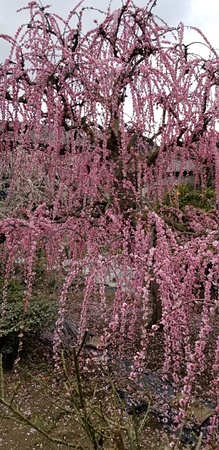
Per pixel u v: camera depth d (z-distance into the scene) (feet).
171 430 8.14
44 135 11.94
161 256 7.41
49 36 11.53
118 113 10.44
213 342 11.03
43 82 10.12
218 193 11.57
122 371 10.03
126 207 12.25
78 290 12.38
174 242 8.26
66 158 12.03
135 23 11.49
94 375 10.20
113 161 12.48
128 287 8.98
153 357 10.87
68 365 11.00
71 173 11.91
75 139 12.03
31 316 12.05
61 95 10.40
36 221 9.51
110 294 13.96
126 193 11.78
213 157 12.41
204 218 12.52
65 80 10.45
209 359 10.36
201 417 8.04
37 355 12.17
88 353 10.89
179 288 7.59
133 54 11.23
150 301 13.83
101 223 10.37
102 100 10.52
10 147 12.21
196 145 13.10
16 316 11.80
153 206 11.90
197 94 11.16
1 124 11.07
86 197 11.74
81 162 11.58
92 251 9.27
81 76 10.61
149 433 8.39
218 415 7.30
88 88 10.41
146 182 13.38
